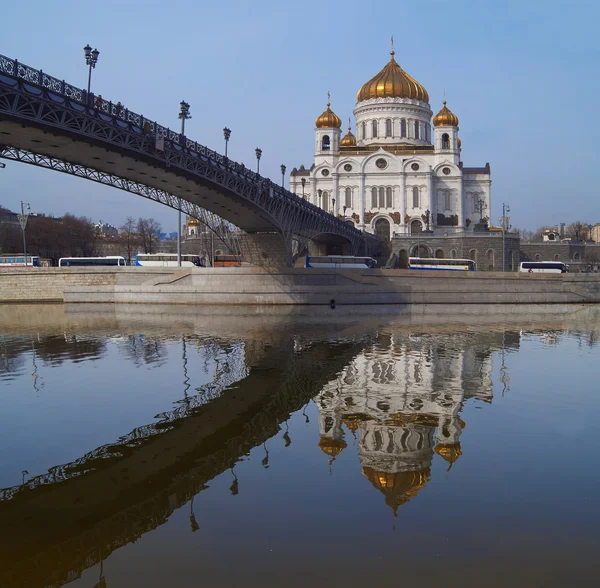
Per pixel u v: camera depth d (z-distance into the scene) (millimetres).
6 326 54875
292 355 38281
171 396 28234
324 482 17938
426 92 157000
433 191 143250
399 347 41281
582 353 38969
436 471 18609
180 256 82312
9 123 36156
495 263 113000
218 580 12852
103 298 79312
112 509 16391
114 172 51062
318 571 13117
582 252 125688
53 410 25844
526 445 20906
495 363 35594
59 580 13031
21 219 94312
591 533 14617
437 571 13031
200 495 17141
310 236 85938
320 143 149750
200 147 53406
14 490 17750
